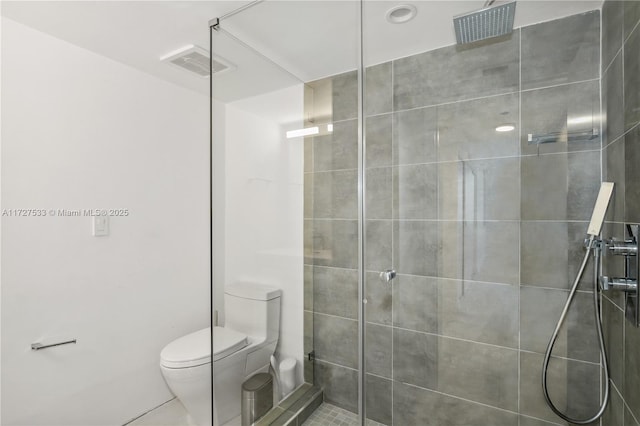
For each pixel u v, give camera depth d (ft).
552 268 4.51
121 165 5.84
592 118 4.26
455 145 5.07
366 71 5.59
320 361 5.92
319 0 4.27
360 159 5.70
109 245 5.64
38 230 4.76
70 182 5.13
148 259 6.27
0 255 4.40
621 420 3.67
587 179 4.29
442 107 5.14
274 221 6.25
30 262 4.67
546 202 4.53
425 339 5.30
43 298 4.80
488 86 4.83
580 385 4.35
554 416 4.51
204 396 5.53
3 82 4.42
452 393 5.12
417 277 5.36
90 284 5.36
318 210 6.00
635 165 3.25
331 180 5.90
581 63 4.30
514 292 4.74
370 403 5.61
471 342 5.00
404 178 5.42
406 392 5.40
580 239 4.35
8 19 4.47
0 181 4.41
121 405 5.76
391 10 4.48
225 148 6.56
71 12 4.37
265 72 5.94
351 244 5.78
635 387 3.29
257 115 6.31
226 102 6.45
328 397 5.85
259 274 6.30
